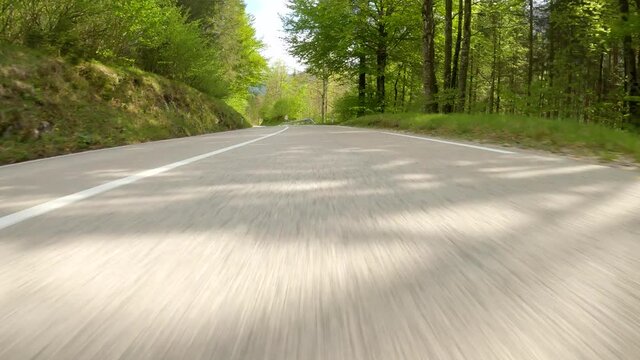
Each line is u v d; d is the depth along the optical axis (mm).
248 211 2836
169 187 3781
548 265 1807
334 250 2018
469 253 1965
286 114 85312
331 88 70938
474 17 29391
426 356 1137
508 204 2979
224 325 1309
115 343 1211
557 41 31516
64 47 13391
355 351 1160
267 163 5449
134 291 1568
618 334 1243
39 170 5441
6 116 9297
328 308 1417
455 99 20297
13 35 12086
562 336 1234
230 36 36438
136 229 2422
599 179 4027
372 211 2799
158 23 16562
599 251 1985
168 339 1229
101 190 3684
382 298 1493
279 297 1506
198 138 12867
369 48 29938
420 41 28719
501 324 1307
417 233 2293
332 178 4156
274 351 1162
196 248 2064
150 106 15984
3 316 1381
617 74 30703
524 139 8719
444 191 3457
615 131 8477
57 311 1413
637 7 15258
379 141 9219
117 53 16266
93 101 12805
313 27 30312
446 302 1461
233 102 44812
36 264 1867
